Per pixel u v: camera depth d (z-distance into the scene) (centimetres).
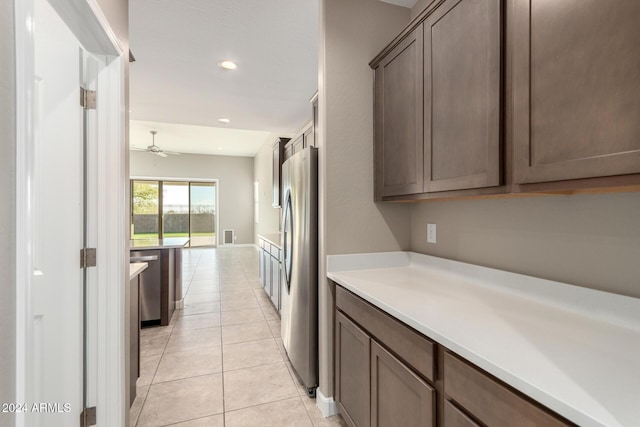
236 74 295
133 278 190
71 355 124
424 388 100
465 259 160
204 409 188
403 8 195
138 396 200
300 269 212
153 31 222
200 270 604
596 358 77
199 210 959
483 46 109
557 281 116
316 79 305
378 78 180
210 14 203
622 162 71
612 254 100
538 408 66
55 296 122
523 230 130
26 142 66
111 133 134
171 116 432
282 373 230
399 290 141
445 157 129
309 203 197
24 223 65
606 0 73
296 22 212
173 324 326
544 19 88
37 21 119
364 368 141
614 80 72
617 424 53
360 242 188
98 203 132
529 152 93
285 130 512
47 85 121
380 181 180
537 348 82
